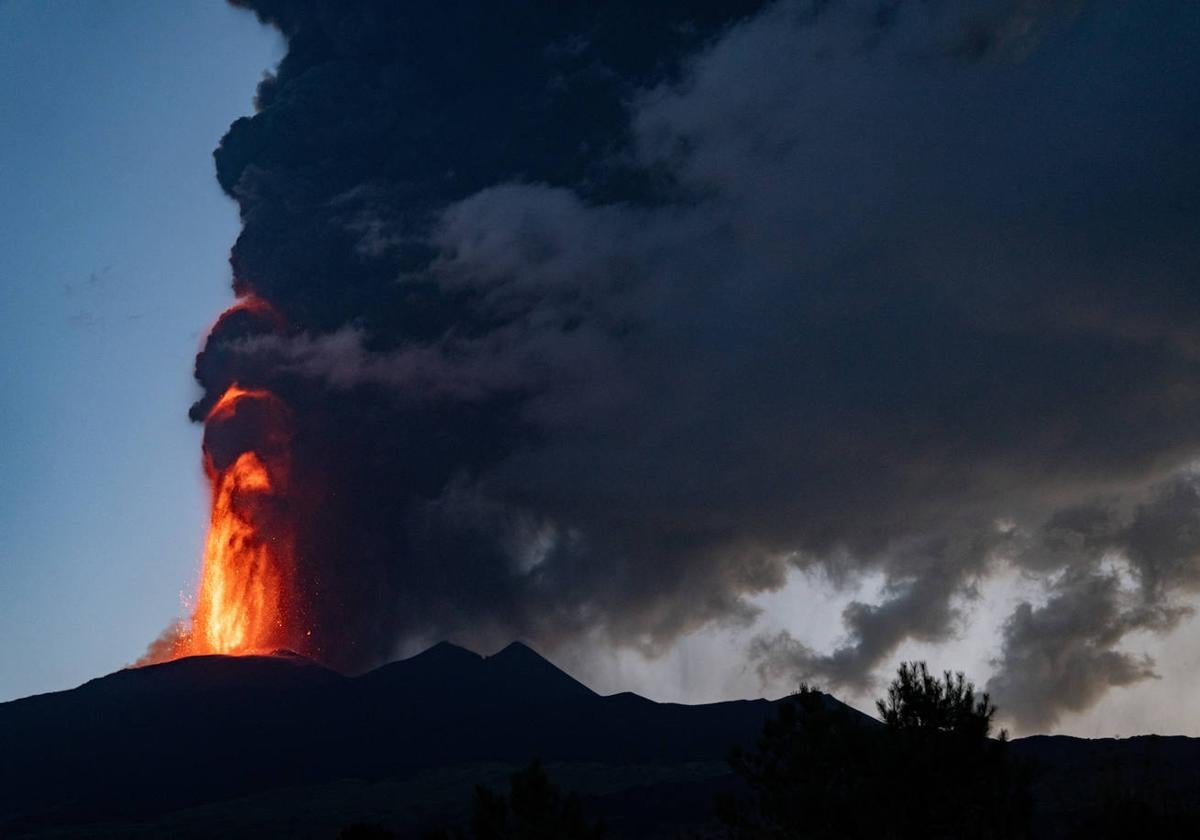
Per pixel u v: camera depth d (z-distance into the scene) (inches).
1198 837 1331.2
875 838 1288.1
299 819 3838.6
